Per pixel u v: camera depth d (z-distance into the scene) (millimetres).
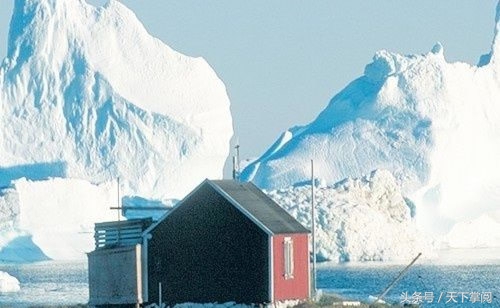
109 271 158625
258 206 153000
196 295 152250
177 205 154000
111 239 161875
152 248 155500
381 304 164625
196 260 152375
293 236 150625
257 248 148500
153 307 155000
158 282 154875
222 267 150875
